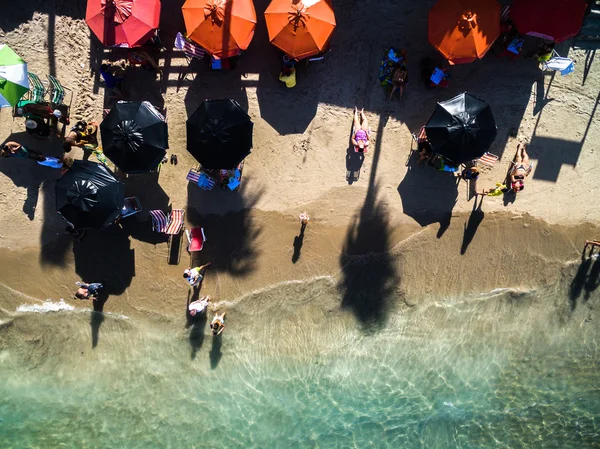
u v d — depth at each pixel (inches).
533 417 470.0
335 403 459.8
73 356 448.5
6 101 359.6
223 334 447.5
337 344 454.0
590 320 463.5
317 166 435.2
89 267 438.3
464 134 376.2
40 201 430.6
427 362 459.8
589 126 439.5
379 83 427.2
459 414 466.0
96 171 382.3
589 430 471.5
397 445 464.4
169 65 420.8
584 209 449.1
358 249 444.8
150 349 447.5
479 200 442.6
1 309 438.9
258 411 456.8
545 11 366.9
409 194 440.5
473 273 452.8
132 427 455.2
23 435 455.2
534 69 429.4
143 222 434.9
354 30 422.0
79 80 419.2
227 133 372.2
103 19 362.0
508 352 463.8
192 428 456.8
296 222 439.8
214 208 434.9
